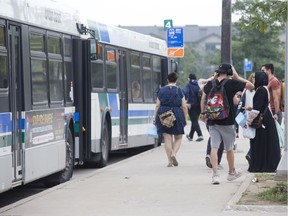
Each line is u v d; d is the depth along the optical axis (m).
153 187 19.09
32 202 16.84
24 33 17.81
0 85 15.88
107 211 15.61
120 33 28.73
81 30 23.47
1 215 15.19
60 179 21.23
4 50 16.30
